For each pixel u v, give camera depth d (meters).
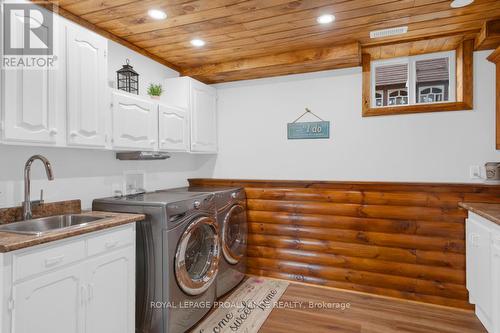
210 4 2.04
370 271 2.85
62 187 2.16
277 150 3.31
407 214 2.71
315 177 3.15
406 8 2.09
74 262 1.56
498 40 2.33
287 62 2.92
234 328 2.27
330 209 3.00
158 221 2.03
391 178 2.86
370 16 2.21
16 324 1.30
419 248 2.68
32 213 1.91
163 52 2.93
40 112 1.69
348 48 2.71
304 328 2.26
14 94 1.57
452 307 2.56
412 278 2.71
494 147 2.54
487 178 2.46
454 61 2.78
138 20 2.27
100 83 2.07
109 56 2.51
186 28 2.41
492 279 1.92
